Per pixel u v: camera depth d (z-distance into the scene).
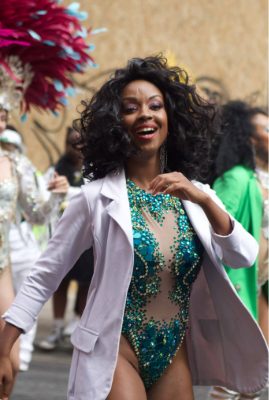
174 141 4.01
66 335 9.12
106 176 3.84
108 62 12.86
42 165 12.62
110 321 3.61
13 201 5.49
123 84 3.89
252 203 5.47
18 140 5.82
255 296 5.31
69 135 8.52
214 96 7.06
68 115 12.57
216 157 5.61
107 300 3.63
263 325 5.92
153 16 12.94
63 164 8.57
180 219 3.80
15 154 5.67
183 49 12.96
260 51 12.98
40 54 5.88
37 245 7.25
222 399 5.37
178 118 3.99
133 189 3.82
